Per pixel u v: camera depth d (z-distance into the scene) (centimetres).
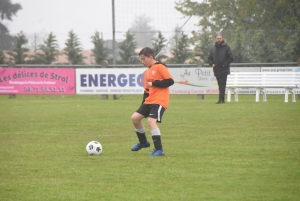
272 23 8056
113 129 3200
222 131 3014
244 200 1523
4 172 1938
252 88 5278
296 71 5494
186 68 5712
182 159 2155
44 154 2323
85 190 1661
